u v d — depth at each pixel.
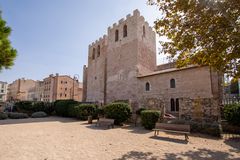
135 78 29.78
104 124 17.00
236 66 9.06
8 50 5.62
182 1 8.42
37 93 77.69
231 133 12.84
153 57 36.16
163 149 8.38
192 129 13.29
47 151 7.86
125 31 35.09
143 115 15.16
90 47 45.16
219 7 7.77
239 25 7.92
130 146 8.89
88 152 7.75
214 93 18.95
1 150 7.96
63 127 15.72
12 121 20.78
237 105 12.53
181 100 19.31
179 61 10.66
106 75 38.19
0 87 93.31
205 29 8.54
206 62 9.95
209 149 8.51
